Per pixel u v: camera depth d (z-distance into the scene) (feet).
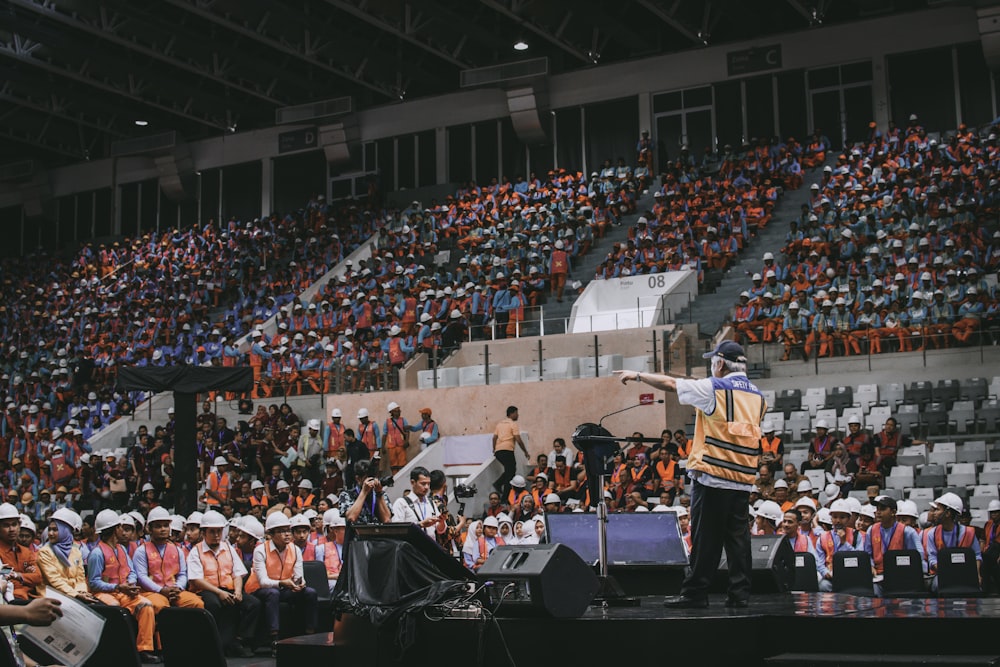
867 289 76.23
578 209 106.11
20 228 152.66
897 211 86.69
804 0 109.50
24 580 41.14
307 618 44.62
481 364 82.79
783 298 78.79
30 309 132.98
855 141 108.78
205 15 106.11
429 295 92.68
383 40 124.67
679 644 23.65
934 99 106.22
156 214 144.46
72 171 149.59
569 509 59.26
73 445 86.43
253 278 118.21
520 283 89.40
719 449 25.79
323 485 69.41
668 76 116.26
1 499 75.72
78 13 106.73
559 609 24.43
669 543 32.35
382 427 78.54
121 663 27.81
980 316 71.05
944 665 20.90
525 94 118.93
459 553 47.85
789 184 101.96
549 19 108.47
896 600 28.55
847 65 109.50
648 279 84.02
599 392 72.43
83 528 49.80
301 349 90.48
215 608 42.42
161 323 112.88
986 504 57.21
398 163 130.11
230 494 70.95
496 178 125.08
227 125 137.39
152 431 92.48
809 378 73.41
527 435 73.97
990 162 90.68
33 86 125.49
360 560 28.02
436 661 25.77
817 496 55.93
